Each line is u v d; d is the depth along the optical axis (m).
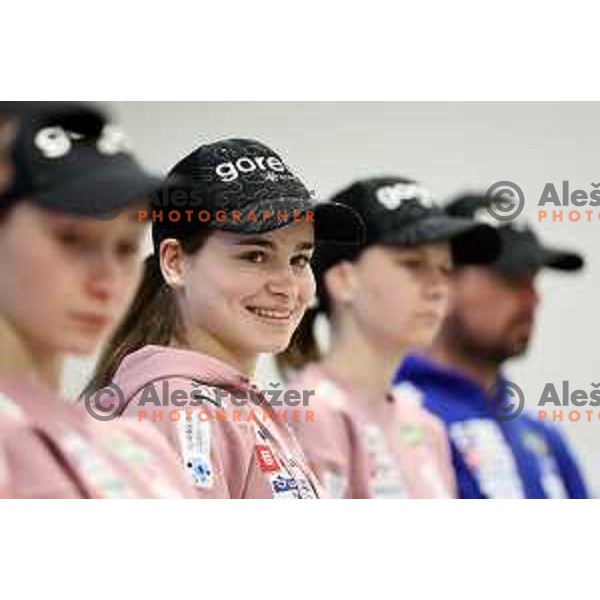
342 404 5.35
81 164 3.04
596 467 6.70
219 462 3.86
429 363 6.41
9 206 2.98
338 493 5.10
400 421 5.64
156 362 3.94
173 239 4.03
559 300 6.77
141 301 4.01
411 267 5.58
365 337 5.50
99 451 3.13
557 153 6.64
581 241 6.79
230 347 4.12
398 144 6.36
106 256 3.10
